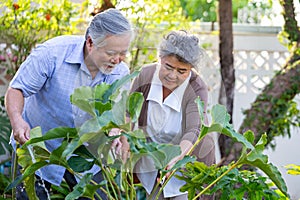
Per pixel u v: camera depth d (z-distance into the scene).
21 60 5.33
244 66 5.91
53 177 3.14
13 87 2.94
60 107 3.00
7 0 5.32
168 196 3.15
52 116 3.04
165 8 5.17
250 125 4.99
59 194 4.62
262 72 5.90
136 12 4.97
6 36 5.36
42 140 2.40
